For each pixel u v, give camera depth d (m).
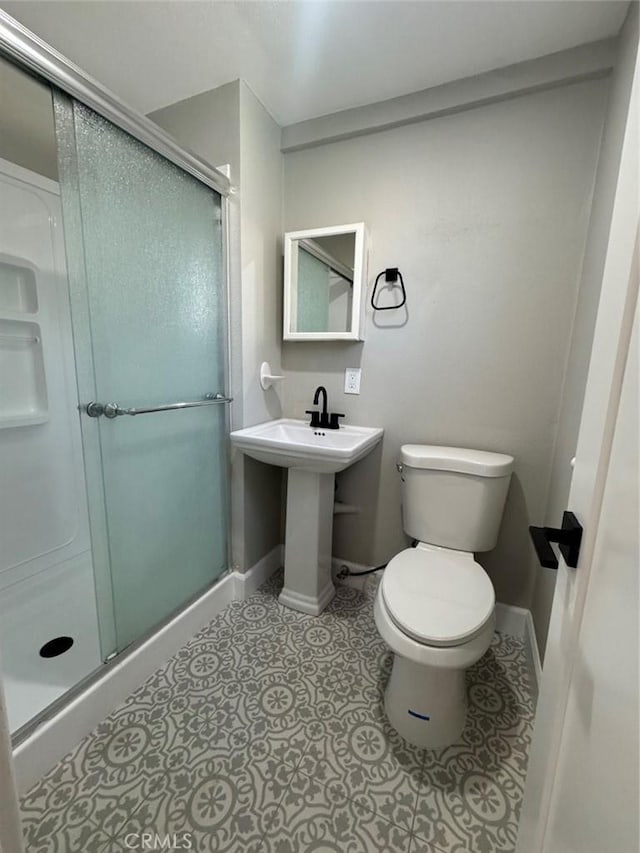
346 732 1.15
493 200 1.44
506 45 1.24
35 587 1.44
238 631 1.59
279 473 2.06
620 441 0.44
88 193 1.09
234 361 1.63
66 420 1.56
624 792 0.34
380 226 1.62
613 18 1.12
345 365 1.79
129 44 1.26
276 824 0.91
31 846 0.86
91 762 1.04
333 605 1.78
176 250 1.39
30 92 0.99
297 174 1.74
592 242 1.23
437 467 1.45
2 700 0.41
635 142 0.45
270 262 1.74
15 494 1.39
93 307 1.14
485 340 1.52
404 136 1.54
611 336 0.49
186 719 1.18
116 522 1.26
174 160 1.28
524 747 1.12
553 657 0.62
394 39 1.23
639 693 0.33
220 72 1.38
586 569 0.51
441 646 0.99
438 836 0.90
